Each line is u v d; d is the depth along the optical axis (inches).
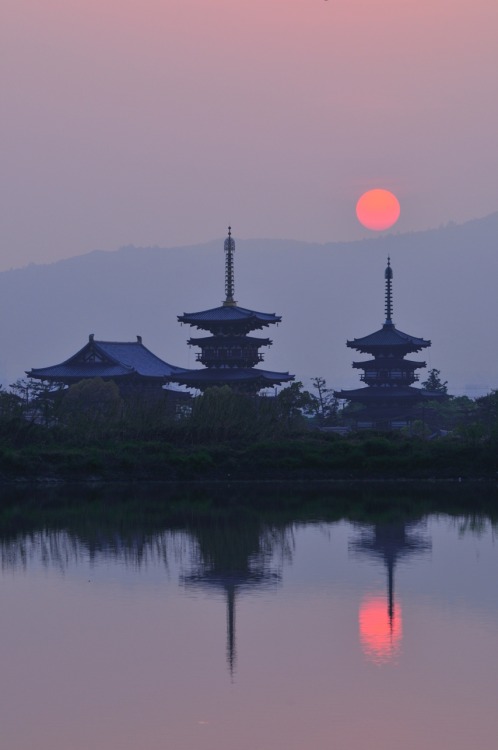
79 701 2095.2
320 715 2030.0
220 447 5693.9
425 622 2598.4
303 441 5782.5
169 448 5654.5
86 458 5477.4
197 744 1899.6
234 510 4451.3
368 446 5615.2
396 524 4092.0
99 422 5984.3
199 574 3142.2
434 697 2108.8
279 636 2495.1
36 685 2185.0
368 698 2108.8
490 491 5068.9
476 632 2511.1
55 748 1881.2
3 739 1919.3
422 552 3486.7
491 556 3408.0
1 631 2551.7
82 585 3011.8
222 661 2322.8
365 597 2849.4
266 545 3624.5
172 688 2169.0
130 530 3927.2
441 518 4232.3
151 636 2506.2
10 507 4525.1
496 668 2263.8
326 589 2947.8
